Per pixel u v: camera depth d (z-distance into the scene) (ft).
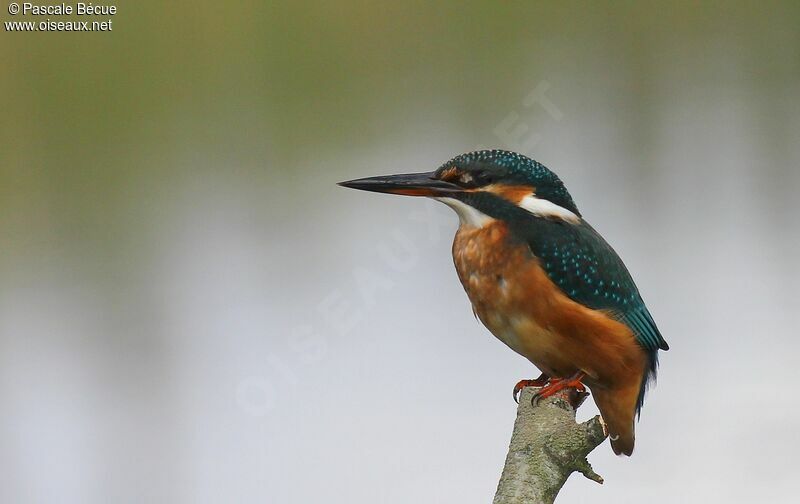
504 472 25.49
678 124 85.87
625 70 98.32
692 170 77.97
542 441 25.72
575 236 33.42
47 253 74.38
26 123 81.00
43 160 81.00
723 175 77.51
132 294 67.15
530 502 24.58
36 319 65.92
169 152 83.71
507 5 100.07
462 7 97.96
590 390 34.19
